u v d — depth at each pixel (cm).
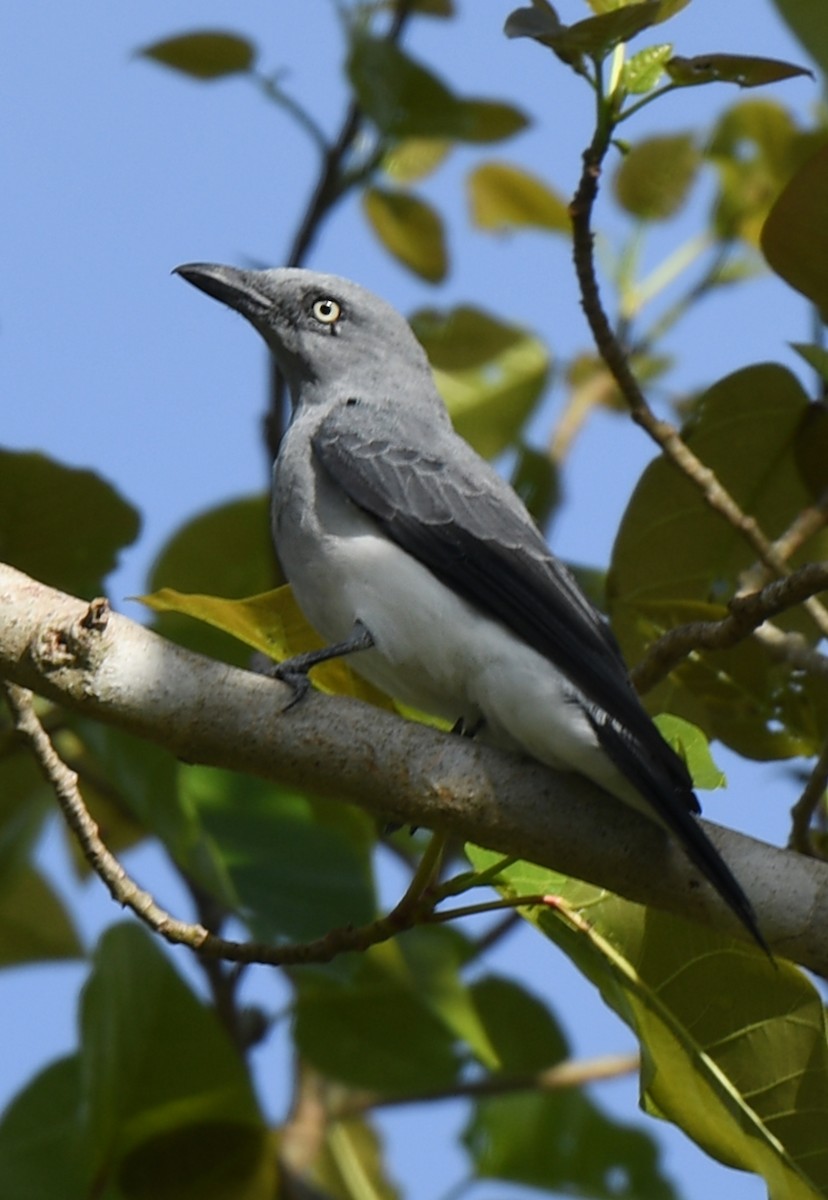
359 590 950
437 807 823
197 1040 1085
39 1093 1094
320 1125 1277
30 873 1356
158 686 801
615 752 852
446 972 1196
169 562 1280
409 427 1055
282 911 1070
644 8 874
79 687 797
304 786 821
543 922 884
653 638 1114
